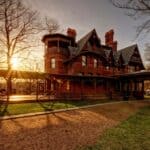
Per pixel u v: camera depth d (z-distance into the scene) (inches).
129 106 743.1
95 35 1175.0
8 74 725.9
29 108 585.3
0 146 253.6
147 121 434.3
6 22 732.0
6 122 397.4
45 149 246.8
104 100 949.2
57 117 469.7
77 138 295.4
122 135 312.8
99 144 266.8
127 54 1418.6
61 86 1066.1
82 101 859.4
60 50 1101.1
